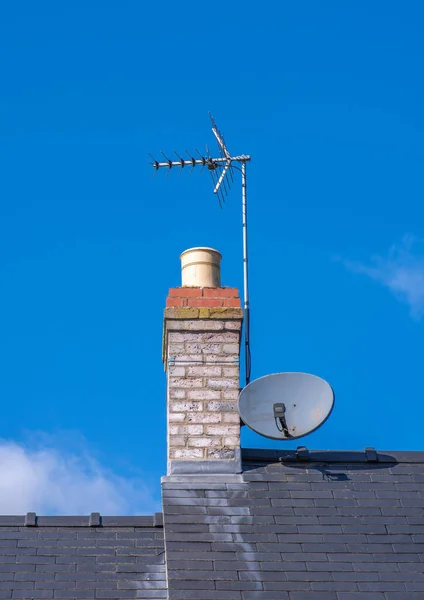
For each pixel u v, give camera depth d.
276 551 12.85
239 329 15.16
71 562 13.80
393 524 13.45
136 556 13.95
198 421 14.55
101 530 14.41
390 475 14.41
